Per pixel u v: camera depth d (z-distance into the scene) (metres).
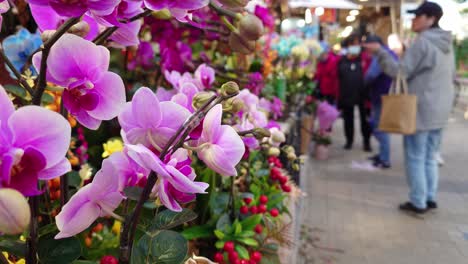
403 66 3.14
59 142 0.38
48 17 0.53
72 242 0.53
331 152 5.91
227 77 1.74
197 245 1.33
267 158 1.77
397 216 3.41
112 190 0.47
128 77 1.64
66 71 0.45
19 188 0.35
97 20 0.46
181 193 0.47
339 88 5.85
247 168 1.58
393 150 5.96
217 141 0.48
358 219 3.35
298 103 4.52
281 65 4.08
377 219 3.35
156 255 0.53
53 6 0.38
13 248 0.53
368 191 4.07
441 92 3.17
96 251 0.95
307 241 2.89
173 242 0.54
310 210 3.52
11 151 0.35
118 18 0.50
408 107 3.10
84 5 0.39
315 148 5.49
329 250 2.78
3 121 0.37
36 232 0.51
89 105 0.46
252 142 0.96
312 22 7.46
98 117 0.48
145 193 0.47
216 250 1.32
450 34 3.15
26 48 0.91
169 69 1.43
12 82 0.96
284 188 1.72
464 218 3.37
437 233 3.09
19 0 1.18
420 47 3.10
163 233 0.54
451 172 4.76
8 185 0.34
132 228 0.50
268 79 3.21
